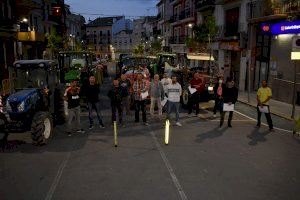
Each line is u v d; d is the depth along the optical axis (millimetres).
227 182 6410
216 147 8750
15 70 9688
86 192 5953
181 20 39000
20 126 8750
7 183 6391
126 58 23016
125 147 8703
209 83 14570
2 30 22344
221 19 26500
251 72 20844
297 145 9031
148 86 12242
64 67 20641
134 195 5816
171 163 7457
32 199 5707
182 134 10109
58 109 11016
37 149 8570
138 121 11844
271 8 17656
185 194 5855
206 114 13414
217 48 26391
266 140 9492
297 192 5992
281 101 16703
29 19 32062
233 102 10820
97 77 22453
